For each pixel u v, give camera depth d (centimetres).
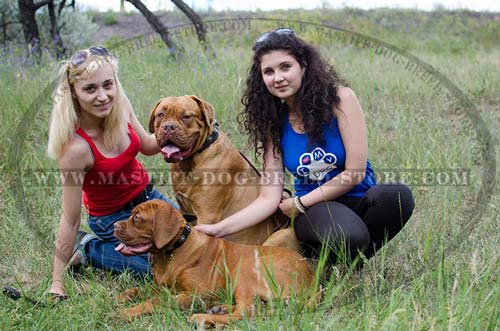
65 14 1173
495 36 1592
